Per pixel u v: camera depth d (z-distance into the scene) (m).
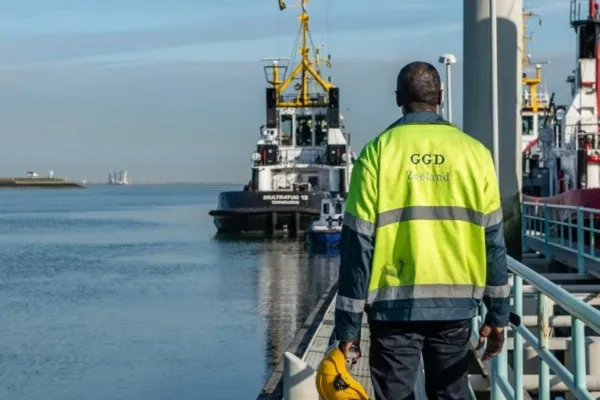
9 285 37.50
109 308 30.22
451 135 4.34
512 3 15.44
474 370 10.09
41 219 107.94
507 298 4.41
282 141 61.28
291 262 43.78
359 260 4.23
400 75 4.54
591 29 28.53
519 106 15.59
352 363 5.01
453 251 4.28
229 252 49.72
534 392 10.51
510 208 15.61
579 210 16.31
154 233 75.69
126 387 18.52
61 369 20.34
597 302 14.47
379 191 4.26
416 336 4.38
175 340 23.69
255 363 20.56
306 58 61.16
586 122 28.56
